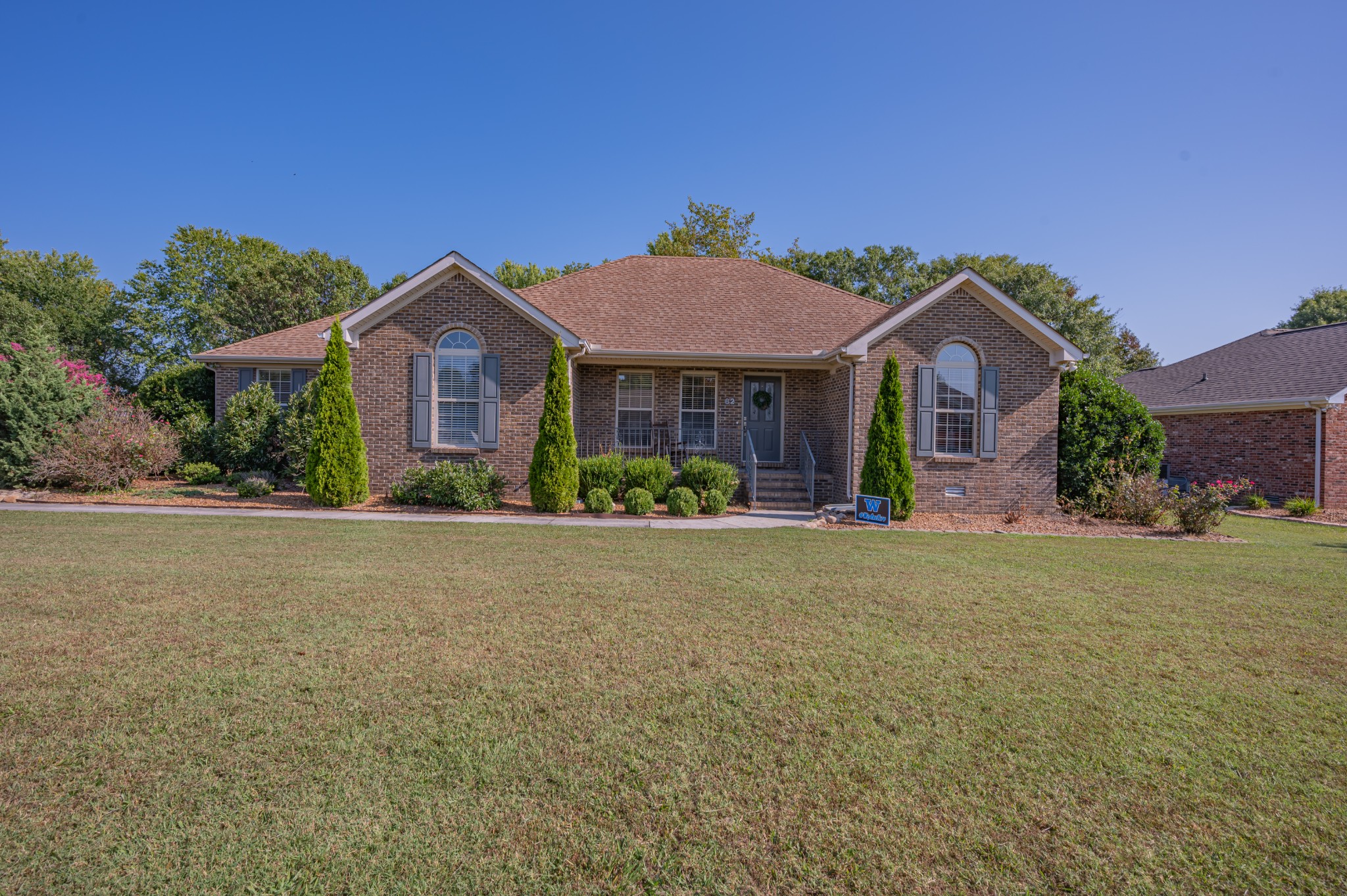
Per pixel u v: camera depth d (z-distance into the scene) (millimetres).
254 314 35656
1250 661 5074
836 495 15680
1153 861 2738
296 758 3354
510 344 14969
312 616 5703
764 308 18172
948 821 2973
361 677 4387
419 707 3959
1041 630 5758
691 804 3047
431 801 3012
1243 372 21281
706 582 7289
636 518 13055
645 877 2576
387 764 3312
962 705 4164
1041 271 32375
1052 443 14727
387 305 14672
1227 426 19812
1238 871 2688
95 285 39438
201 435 17391
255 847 2688
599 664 4711
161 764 3275
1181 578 8117
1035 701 4254
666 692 4258
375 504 13812
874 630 5645
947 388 14844
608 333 16422
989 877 2621
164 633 5180
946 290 14477
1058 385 14711
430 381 14867
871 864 2678
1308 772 3465
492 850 2703
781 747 3578
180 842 2703
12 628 5223
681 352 15711
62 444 14133
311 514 12398
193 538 9344
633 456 16594
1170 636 5688
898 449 13531
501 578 7266
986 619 6070
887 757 3496
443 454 14922
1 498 13242
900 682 4512
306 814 2900
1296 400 17594
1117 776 3385
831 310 18234
